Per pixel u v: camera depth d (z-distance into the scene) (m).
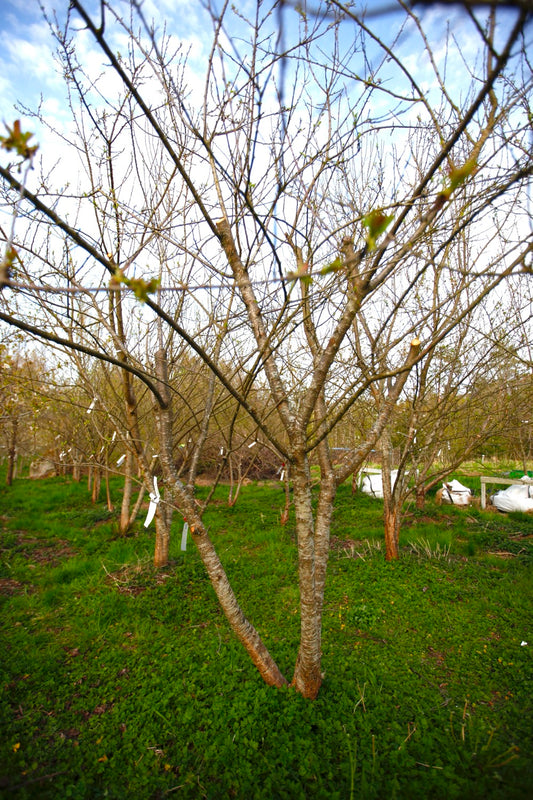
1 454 15.02
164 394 3.71
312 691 3.10
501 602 4.83
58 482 13.47
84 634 4.16
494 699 3.27
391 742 2.81
